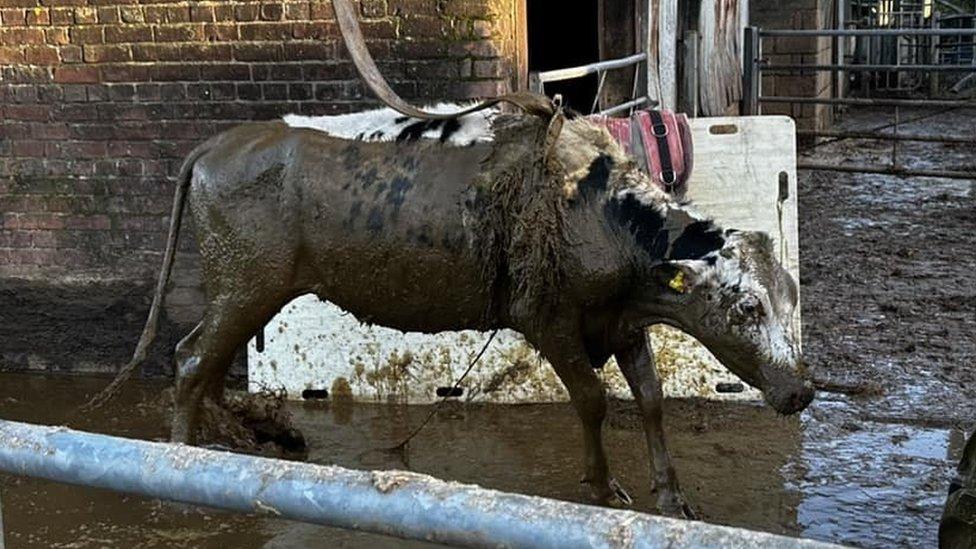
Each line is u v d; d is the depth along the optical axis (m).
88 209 6.41
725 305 3.99
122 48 6.23
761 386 4.00
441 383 5.68
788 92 13.09
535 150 4.24
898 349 6.19
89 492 4.70
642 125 5.12
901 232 9.15
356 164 4.47
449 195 4.32
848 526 4.21
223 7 6.05
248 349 5.86
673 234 4.09
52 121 6.39
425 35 5.69
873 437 5.05
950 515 2.94
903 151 13.16
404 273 4.43
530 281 4.21
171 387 5.95
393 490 1.33
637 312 4.26
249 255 4.57
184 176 4.75
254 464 1.41
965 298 7.11
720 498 4.50
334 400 5.79
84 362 6.50
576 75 6.04
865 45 19.42
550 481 4.73
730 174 5.45
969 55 21.17
